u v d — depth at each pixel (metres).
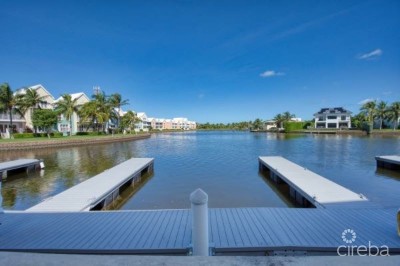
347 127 72.38
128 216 6.38
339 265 1.83
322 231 5.39
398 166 16.16
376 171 15.88
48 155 25.42
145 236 5.25
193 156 24.80
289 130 79.44
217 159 22.59
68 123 52.59
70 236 5.30
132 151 29.45
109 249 4.73
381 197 10.49
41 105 45.19
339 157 22.12
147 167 16.75
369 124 59.00
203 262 1.91
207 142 44.56
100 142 41.59
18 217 6.37
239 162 20.80
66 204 7.98
